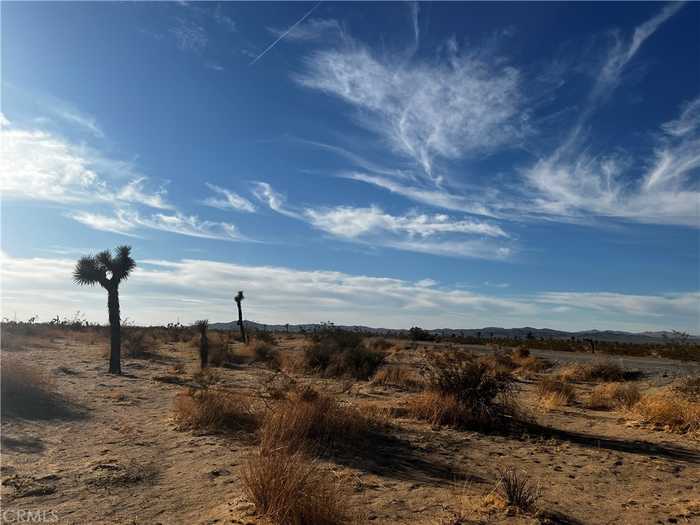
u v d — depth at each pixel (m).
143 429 10.41
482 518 6.15
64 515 5.79
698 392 15.97
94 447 8.88
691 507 6.95
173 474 7.46
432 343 55.38
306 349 26.52
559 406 16.03
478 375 12.93
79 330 51.41
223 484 7.00
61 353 27.97
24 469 7.41
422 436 10.76
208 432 10.04
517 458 9.49
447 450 9.81
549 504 6.88
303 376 22.06
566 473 8.56
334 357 23.77
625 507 6.95
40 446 8.75
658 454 10.08
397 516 6.14
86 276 19.94
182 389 16.38
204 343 24.69
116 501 6.30
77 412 11.73
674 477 8.49
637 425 13.12
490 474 8.34
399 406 13.78
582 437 11.57
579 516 6.52
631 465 9.18
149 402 13.89
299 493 5.75
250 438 9.58
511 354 36.72
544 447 10.44
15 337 31.98
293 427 9.17
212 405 11.08
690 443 11.15
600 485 7.95
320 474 6.94
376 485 7.31
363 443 9.65
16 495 6.34
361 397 16.02
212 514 5.86
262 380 18.09
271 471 6.13
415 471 8.24
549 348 54.28
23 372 12.09
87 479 7.05
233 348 34.09
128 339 32.06
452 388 12.92
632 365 28.61
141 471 7.53
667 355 39.75
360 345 25.72
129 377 19.11
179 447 9.02
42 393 11.97
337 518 5.64
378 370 22.48
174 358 29.03
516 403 13.90
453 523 5.91
